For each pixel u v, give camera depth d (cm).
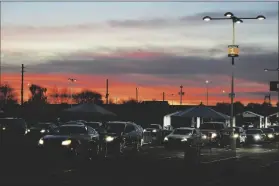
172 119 7469
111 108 7556
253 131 5278
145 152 3309
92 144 2547
